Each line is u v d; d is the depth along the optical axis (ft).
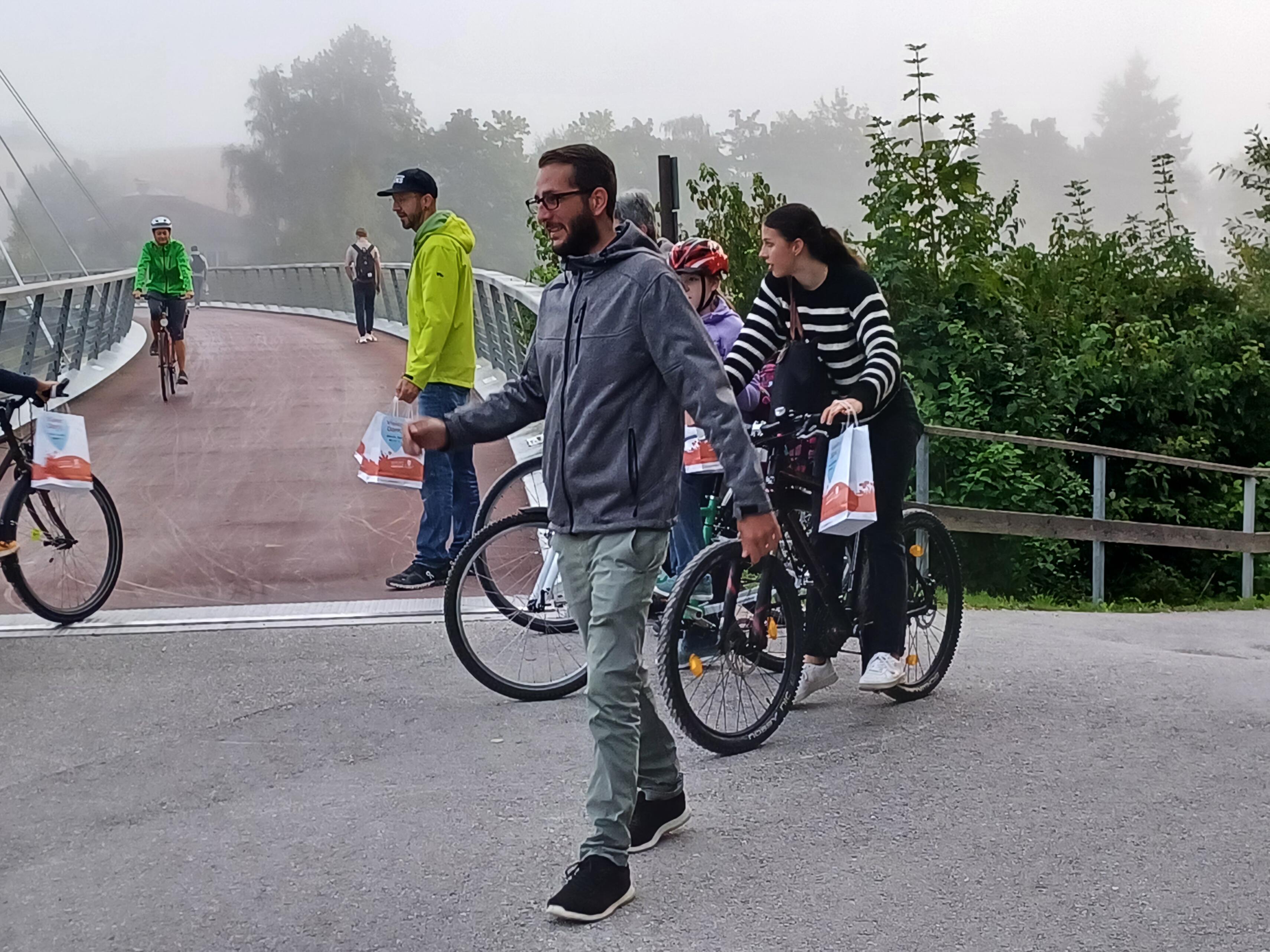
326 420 44.65
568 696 18.76
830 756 16.14
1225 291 57.93
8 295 42.70
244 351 72.38
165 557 27.48
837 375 17.65
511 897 12.23
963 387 38.37
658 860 13.09
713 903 12.10
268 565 26.84
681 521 20.21
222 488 33.94
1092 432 46.11
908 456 17.66
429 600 24.11
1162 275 59.26
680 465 12.50
